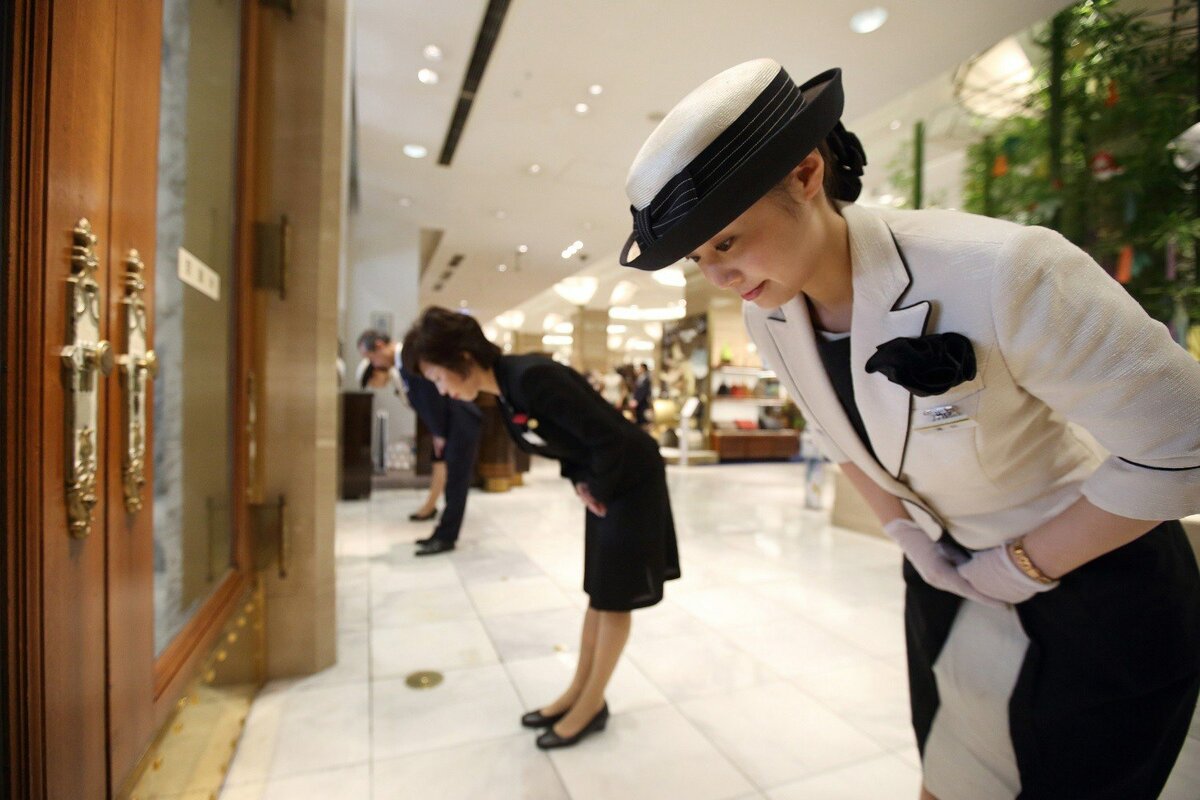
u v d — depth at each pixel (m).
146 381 0.97
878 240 0.70
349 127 4.45
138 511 0.96
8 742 0.62
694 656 2.27
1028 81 3.64
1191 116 2.90
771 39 3.41
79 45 0.73
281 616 2.02
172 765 1.14
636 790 1.48
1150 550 0.74
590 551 1.67
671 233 0.59
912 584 1.02
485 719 1.80
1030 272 0.59
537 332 18.98
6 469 0.61
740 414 10.56
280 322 1.96
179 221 1.39
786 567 3.53
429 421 3.80
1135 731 0.73
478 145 4.94
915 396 0.70
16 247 0.61
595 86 3.94
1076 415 0.64
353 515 4.82
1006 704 0.83
